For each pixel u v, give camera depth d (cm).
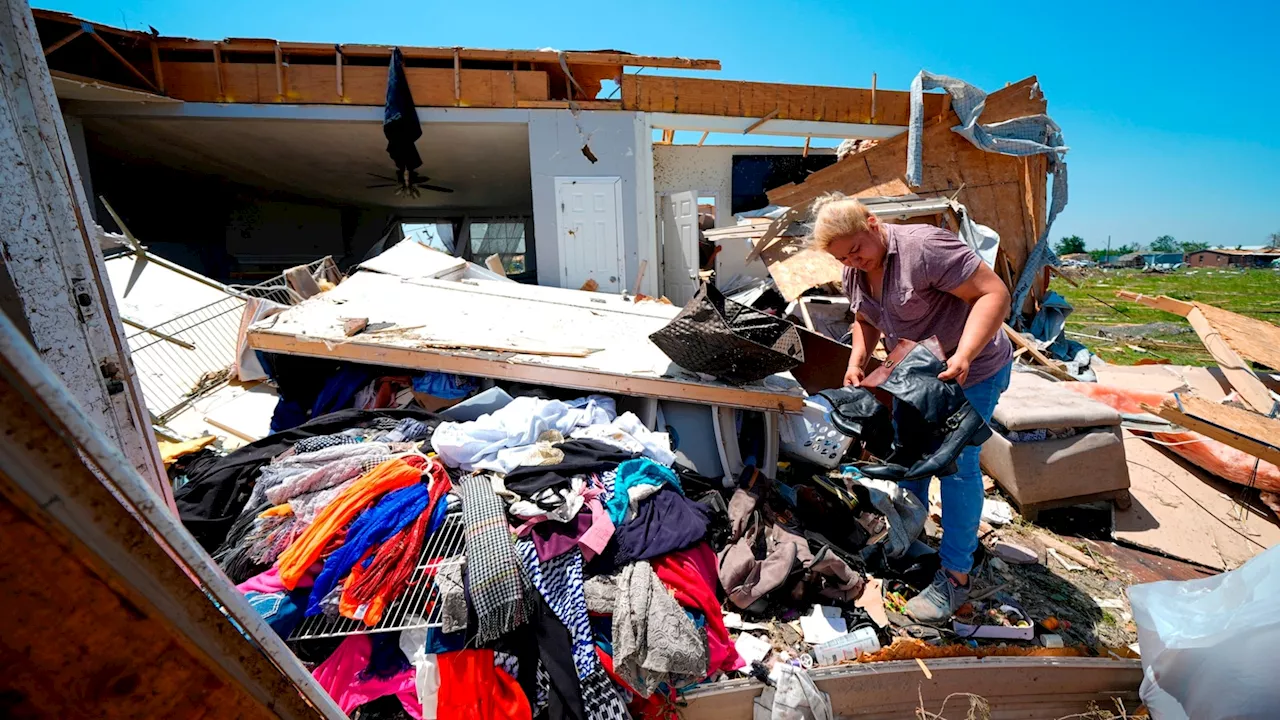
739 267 762
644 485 237
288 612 191
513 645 188
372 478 222
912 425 197
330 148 802
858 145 864
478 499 217
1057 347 636
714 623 214
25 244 74
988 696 217
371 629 184
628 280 712
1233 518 314
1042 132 715
